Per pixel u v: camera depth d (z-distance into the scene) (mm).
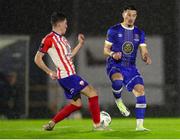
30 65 44000
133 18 21828
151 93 42156
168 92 41969
